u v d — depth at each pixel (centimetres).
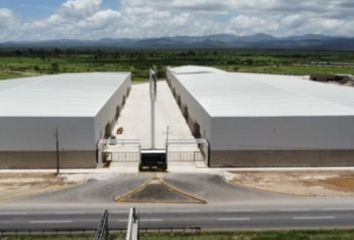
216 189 4594
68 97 6862
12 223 3731
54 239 3400
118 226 3659
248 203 4212
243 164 5400
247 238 3412
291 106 5953
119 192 4494
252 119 5300
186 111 8400
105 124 6425
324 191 4566
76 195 4409
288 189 4609
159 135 7094
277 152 5394
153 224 3706
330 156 5434
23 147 5266
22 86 7806
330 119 5353
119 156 5766
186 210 4031
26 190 4553
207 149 5412
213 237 3434
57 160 5194
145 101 10950
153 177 4972
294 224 3734
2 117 5188
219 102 6462
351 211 4034
